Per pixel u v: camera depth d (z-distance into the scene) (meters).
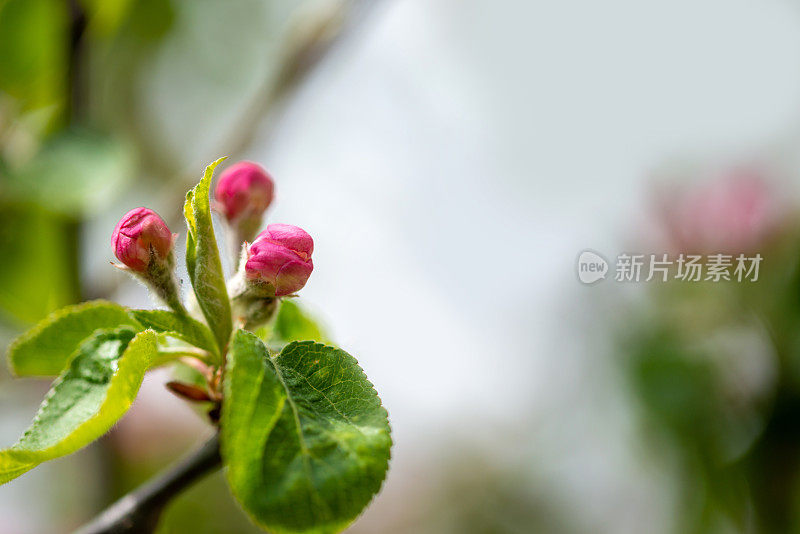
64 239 0.44
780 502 0.45
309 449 0.31
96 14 0.44
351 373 0.32
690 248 0.49
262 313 0.33
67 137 0.44
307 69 0.45
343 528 0.31
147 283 0.34
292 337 0.38
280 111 0.45
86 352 0.33
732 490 0.46
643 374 0.49
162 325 0.33
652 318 0.50
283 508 0.31
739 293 0.47
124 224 0.34
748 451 0.46
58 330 0.35
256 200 0.36
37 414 0.33
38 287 0.44
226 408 0.31
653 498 0.52
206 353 0.34
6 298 0.44
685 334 0.49
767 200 0.48
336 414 0.32
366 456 0.31
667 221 0.50
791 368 0.45
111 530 0.34
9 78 0.44
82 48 0.44
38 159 0.43
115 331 0.33
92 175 0.43
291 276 0.33
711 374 0.47
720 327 0.48
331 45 0.45
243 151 0.45
